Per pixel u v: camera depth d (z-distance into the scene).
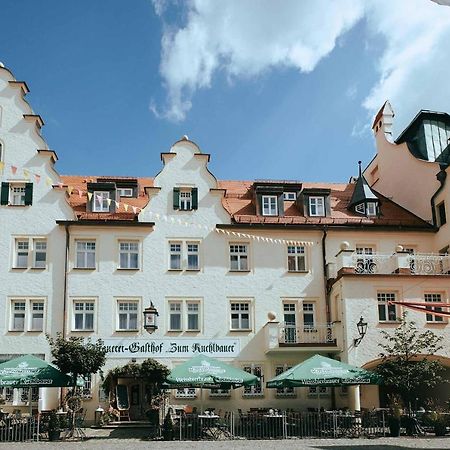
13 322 29.48
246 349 30.27
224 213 31.91
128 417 28.50
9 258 30.00
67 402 26.53
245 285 31.09
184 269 30.94
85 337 29.44
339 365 24.52
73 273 30.16
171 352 29.78
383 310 29.38
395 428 23.81
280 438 23.39
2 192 30.77
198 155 32.44
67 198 31.02
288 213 33.31
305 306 31.39
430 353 27.78
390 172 38.47
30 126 31.81
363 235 32.59
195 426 23.89
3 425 23.33
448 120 37.62
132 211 32.00
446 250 32.06
